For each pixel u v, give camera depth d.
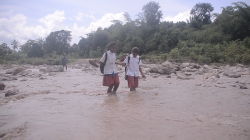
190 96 5.12
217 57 20.19
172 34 33.22
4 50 41.72
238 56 18.97
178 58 22.84
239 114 3.49
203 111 3.70
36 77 10.92
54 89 6.57
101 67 5.64
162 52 31.48
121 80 9.24
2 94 5.79
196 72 11.34
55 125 3.01
